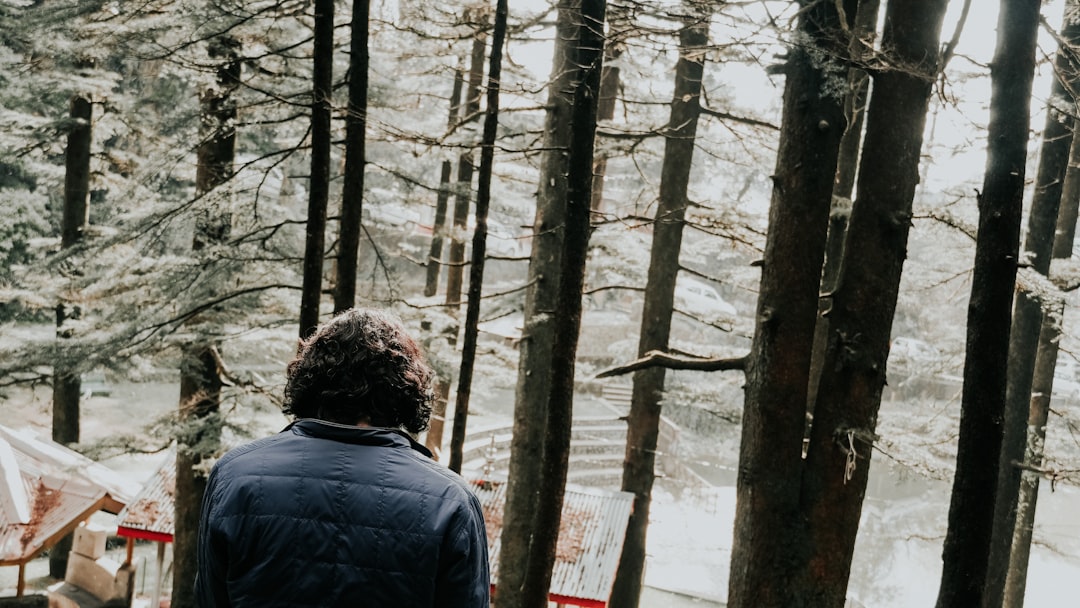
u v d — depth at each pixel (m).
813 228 8.77
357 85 10.00
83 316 17.88
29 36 14.23
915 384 22.47
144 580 18.56
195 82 12.41
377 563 1.71
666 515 26.20
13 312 22.53
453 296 20.34
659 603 20.55
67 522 13.97
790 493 8.90
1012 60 6.77
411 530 1.75
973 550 6.85
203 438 13.03
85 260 13.29
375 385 1.93
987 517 6.82
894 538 21.36
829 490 8.84
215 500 1.81
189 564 14.23
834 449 8.84
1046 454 15.45
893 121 8.67
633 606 17.25
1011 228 6.75
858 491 8.91
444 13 13.57
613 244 17.53
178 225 12.45
